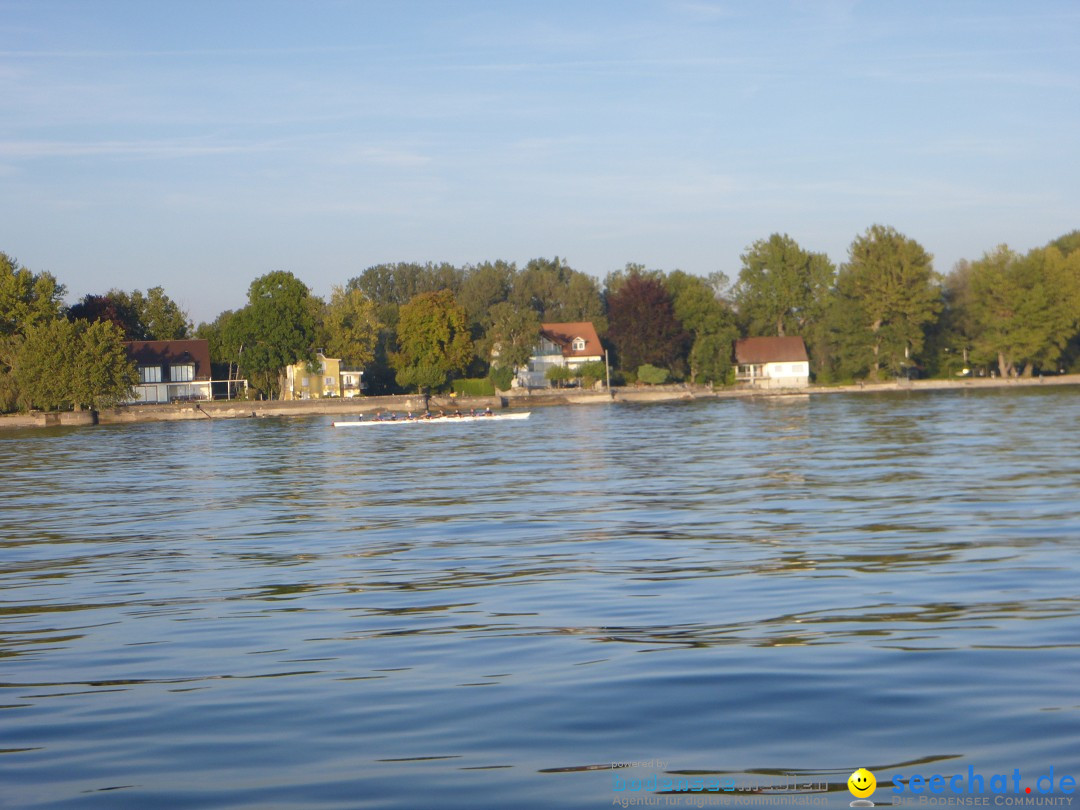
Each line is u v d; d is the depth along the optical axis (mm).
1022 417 88250
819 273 195250
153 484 53125
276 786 10805
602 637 17125
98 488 51656
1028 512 31953
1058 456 51844
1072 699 12781
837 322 179875
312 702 13836
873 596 19969
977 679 13797
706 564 24547
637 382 172125
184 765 11531
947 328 187500
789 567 23766
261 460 67625
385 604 20922
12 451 82875
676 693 13578
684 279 190625
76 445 89062
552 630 17844
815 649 15750
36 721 13430
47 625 20125
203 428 115125
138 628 19500
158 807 10359
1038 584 20609
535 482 47750
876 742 11547
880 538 27766
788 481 44344
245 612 20703
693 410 124375
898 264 176875
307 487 49188
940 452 56781
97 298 162500
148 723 13156
